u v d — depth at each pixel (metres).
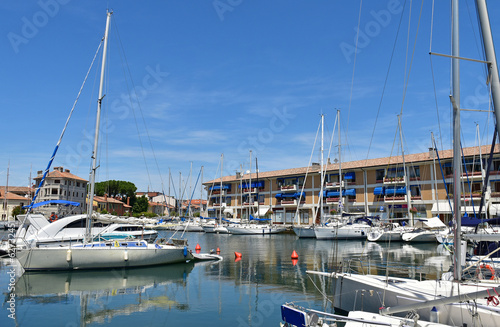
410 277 17.97
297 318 8.66
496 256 15.98
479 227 18.23
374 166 55.88
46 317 12.63
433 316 8.95
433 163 50.25
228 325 11.77
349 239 43.16
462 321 8.68
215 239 46.34
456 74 8.84
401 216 52.50
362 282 11.10
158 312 13.12
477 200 43.62
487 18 8.08
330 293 15.51
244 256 27.84
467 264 12.80
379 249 33.41
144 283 17.83
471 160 45.44
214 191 84.62
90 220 22.39
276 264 23.62
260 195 73.44
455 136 8.76
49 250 19.97
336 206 60.78
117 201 91.50
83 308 13.66
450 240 30.89
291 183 68.31
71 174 79.19
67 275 19.44
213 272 20.67
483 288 9.82
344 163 62.19
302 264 23.59
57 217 31.73
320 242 41.00
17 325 11.80
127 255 21.09
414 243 38.94
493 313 8.26
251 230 53.84
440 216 48.78
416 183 51.72
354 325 8.23
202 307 13.68
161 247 22.70
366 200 55.94
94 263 20.56
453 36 9.05
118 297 15.22
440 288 10.17
